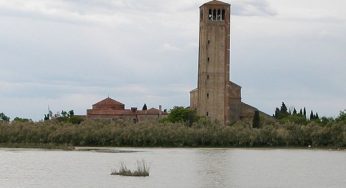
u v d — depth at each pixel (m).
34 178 105.00
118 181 100.94
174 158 150.62
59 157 150.88
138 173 109.69
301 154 176.88
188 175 111.31
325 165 137.00
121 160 141.88
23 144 195.25
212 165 132.25
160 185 97.12
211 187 96.69
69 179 103.44
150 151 180.25
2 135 199.12
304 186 100.12
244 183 102.19
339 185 101.69
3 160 140.62
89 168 121.75
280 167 130.88
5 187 94.81
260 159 152.38
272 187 98.38
